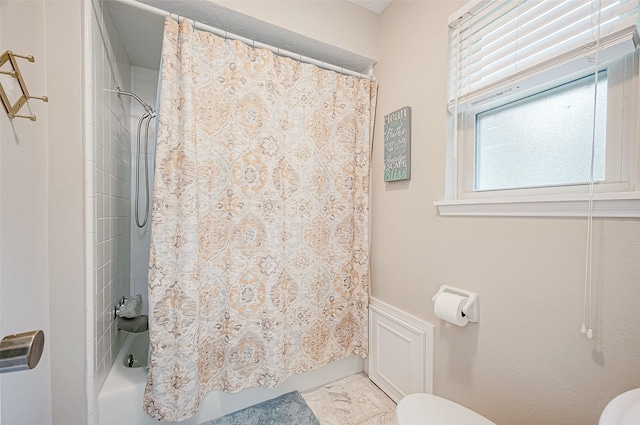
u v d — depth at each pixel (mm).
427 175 1330
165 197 1157
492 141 1176
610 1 780
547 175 989
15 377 786
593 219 789
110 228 1349
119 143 1538
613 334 757
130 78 1823
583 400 816
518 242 969
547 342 896
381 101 1644
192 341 1166
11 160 778
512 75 986
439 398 1050
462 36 1188
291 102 1477
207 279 1283
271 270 1358
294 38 1458
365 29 1622
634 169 768
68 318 1031
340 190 1647
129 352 1495
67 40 1015
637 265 711
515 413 981
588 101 885
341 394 1562
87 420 1065
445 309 1100
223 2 1236
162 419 1140
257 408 1423
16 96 814
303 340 1540
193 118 1181
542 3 933
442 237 1255
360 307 1687
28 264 871
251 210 1345
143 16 1285
